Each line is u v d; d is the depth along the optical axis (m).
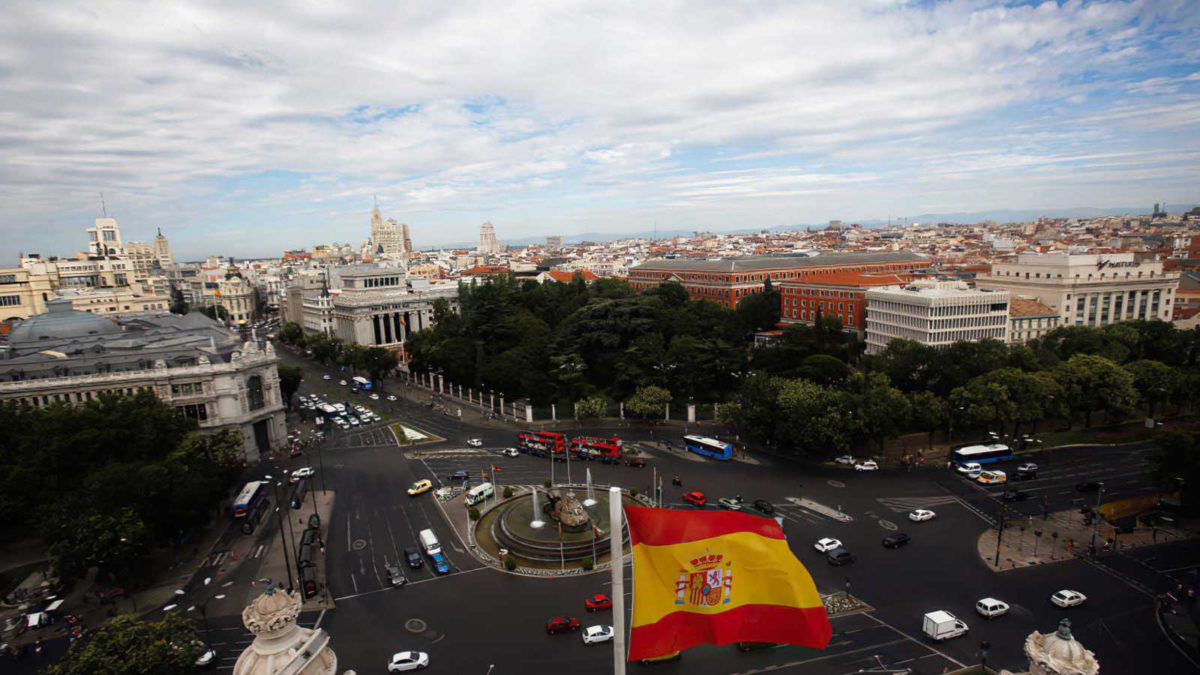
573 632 90.25
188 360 165.00
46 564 115.94
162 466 114.50
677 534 35.97
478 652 86.12
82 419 127.50
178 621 78.38
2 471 117.19
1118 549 109.00
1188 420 176.25
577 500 122.38
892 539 110.81
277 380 177.62
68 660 73.31
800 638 35.78
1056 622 89.56
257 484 141.38
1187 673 79.19
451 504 135.38
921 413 155.75
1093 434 167.75
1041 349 194.75
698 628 35.69
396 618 94.62
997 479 136.88
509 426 191.00
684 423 186.75
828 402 152.25
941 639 85.56
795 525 119.56
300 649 26.83
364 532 123.31
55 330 195.75
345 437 185.75
